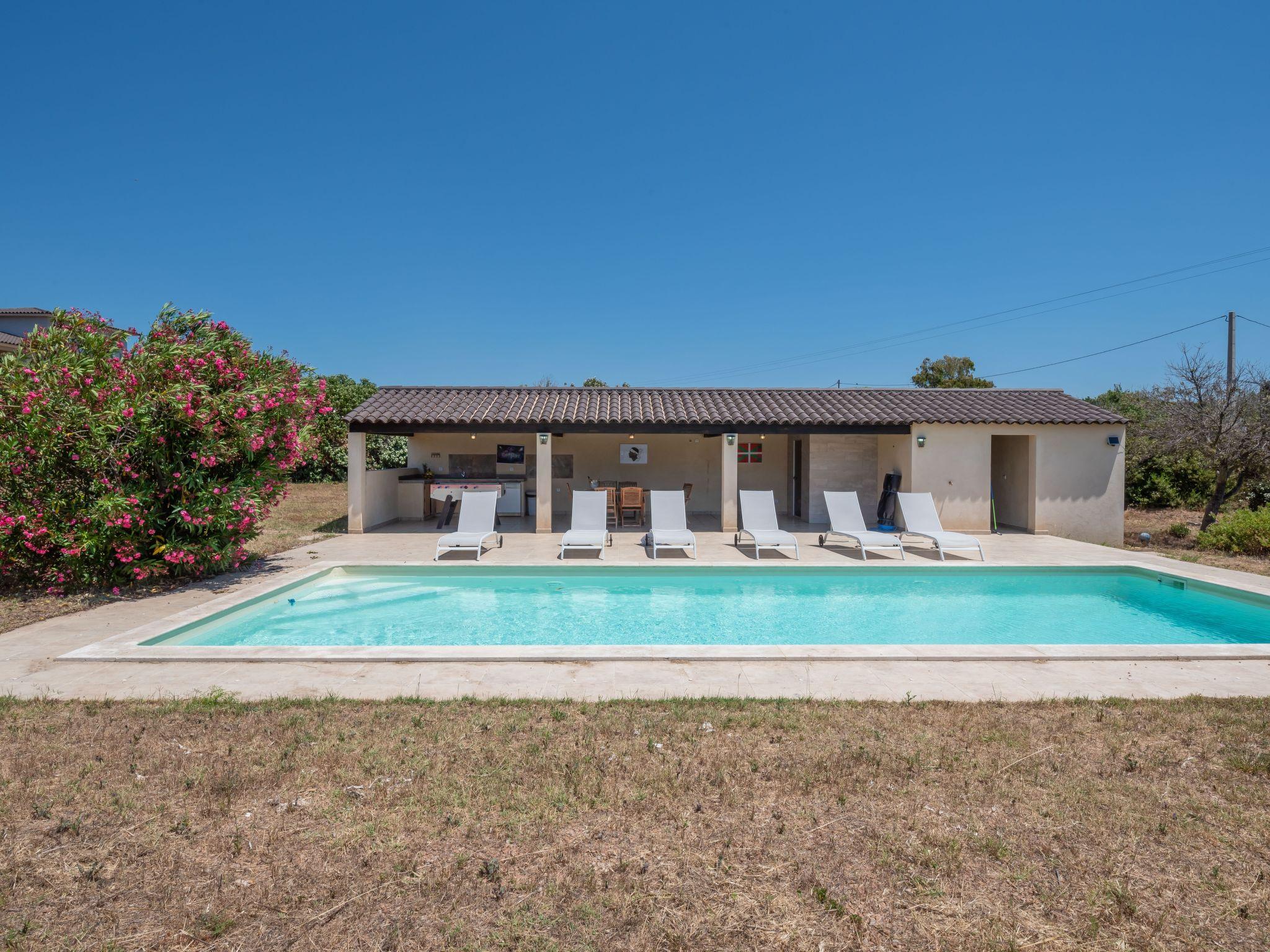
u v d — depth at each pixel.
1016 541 13.91
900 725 4.52
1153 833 3.28
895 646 6.29
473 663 5.89
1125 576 10.98
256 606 8.57
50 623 7.25
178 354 8.64
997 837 3.23
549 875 2.93
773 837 3.23
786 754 4.06
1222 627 8.12
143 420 8.27
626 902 2.75
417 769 3.84
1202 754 4.11
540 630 7.96
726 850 3.12
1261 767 3.88
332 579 10.56
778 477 18.98
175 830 3.24
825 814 3.44
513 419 14.59
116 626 7.12
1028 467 15.48
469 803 3.48
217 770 3.81
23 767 3.83
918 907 2.75
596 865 3.00
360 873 2.93
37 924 2.60
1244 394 15.66
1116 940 2.57
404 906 2.72
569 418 14.87
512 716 4.63
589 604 9.22
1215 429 15.49
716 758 3.99
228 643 7.38
